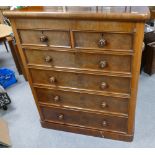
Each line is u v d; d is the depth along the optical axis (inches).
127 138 64.9
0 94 84.0
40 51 54.5
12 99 91.0
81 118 66.2
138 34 43.3
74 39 49.0
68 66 54.9
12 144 69.3
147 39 91.2
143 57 94.0
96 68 52.5
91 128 67.4
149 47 89.0
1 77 99.2
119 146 65.0
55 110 67.4
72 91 60.0
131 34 44.0
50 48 52.6
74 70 54.9
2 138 68.1
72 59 53.0
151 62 91.4
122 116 59.8
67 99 62.9
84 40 48.4
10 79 101.2
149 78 94.3
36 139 70.5
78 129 69.3
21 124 77.1
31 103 87.4
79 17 44.1
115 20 42.8
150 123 71.6
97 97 58.7
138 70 48.9
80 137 69.5
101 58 50.3
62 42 50.7
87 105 61.9
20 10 48.8
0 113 83.4
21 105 86.8
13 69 115.3
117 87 54.2
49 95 64.0
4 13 48.9
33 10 47.8
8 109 85.2
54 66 56.1
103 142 66.8
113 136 66.2
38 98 66.2
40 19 48.1
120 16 41.3
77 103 62.7
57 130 73.0
